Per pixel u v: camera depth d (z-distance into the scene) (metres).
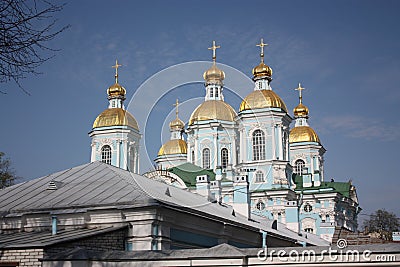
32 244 19.33
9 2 15.12
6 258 19.34
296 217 47.00
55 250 19.33
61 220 23.75
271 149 73.62
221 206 34.69
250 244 30.86
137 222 22.62
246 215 36.25
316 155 93.38
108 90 86.31
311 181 82.88
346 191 86.00
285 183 73.25
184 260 17.38
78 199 24.67
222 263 17.09
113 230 22.11
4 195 27.39
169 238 23.33
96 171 28.58
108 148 81.31
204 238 26.27
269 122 74.12
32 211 24.31
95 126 82.06
